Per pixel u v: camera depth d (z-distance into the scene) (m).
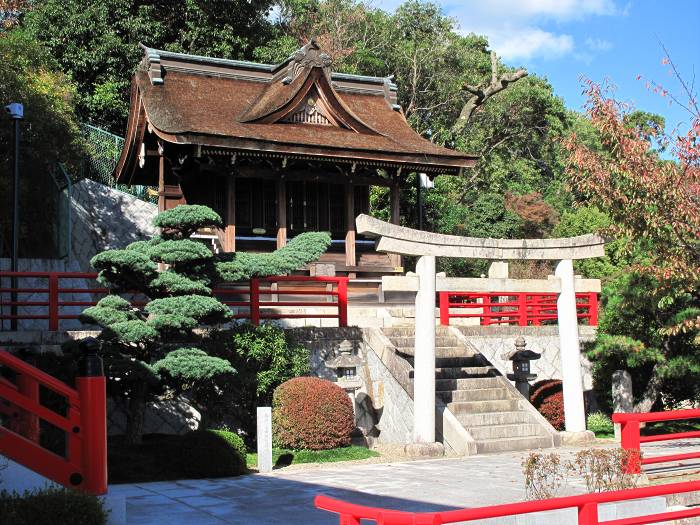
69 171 27.05
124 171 25.66
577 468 11.94
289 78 22.78
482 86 44.81
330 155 21.34
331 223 23.66
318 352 16.33
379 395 16.34
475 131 44.88
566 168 16.02
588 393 21.31
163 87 22.64
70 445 7.20
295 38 38.84
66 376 12.60
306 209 23.42
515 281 15.94
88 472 7.19
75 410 7.26
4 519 6.13
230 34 33.16
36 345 13.98
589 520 6.02
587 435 16.25
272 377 14.58
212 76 23.98
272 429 13.95
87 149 27.75
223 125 20.91
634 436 10.14
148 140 23.17
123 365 12.27
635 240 15.20
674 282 15.80
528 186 47.03
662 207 14.32
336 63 37.47
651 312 18.91
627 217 14.80
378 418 16.36
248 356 14.52
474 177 43.16
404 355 16.80
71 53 30.73
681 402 22.03
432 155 22.62
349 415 14.26
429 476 11.84
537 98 46.19
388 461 13.68
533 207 40.81
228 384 13.88
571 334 16.58
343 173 22.88
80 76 31.50
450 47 42.81
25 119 23.23
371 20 42.19
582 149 15.23
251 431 14.66
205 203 22.16
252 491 10.54
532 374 17.33
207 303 13.06
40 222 23.16
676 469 11.04
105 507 7.19
